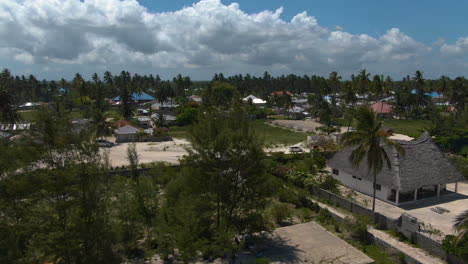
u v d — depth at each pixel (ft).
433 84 471.21
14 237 56.08
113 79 637.71
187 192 82.53
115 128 285.64
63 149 59.11
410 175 114.93
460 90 342.85
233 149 80.12
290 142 248.11
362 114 101.09
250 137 81.51
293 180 138.41
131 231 78.84
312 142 225.35
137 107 517.14
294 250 80.38
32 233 57.88
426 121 367.45
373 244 85.15
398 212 107.86
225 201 83.25
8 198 57.00
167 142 258.57
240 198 84.43
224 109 89.15
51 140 58.49
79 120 246.47
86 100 482.69
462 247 71.20
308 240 85.97
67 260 60.18
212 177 78.38
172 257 79.87
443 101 435.53
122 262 75.82
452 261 73.82
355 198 122.42
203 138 81.00
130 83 586.86
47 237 57.93
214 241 76.79
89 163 61.31
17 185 55.67
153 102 559.38
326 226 97.50
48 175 56.65
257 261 70.44
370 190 125.80
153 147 233.55
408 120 375.86
